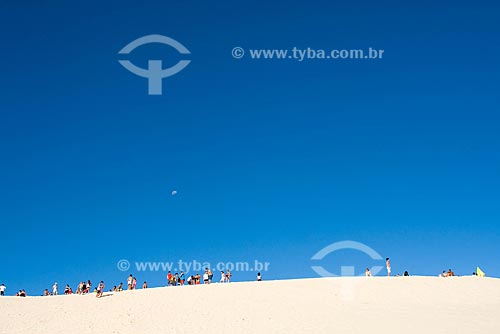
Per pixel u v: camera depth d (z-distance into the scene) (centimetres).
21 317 3806
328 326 3675
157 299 4228
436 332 3622
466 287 4700
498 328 3712
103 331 3559
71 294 4719
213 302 4138
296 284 4706
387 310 4034
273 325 3675
